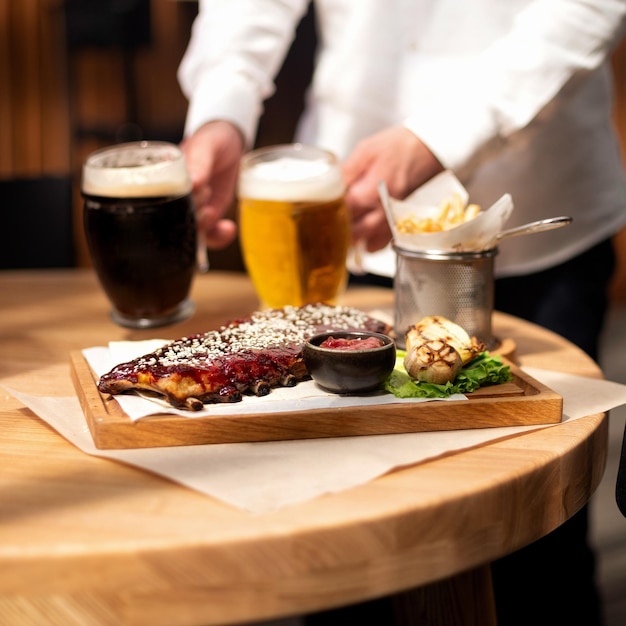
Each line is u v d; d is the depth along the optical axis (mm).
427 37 1842
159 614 764
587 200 1874
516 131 1538
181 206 1440
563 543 1821
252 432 1014
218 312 1625
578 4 1523
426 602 1172
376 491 871
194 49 1987
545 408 1066
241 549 768
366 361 1056
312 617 1961
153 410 1009
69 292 1804
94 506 843
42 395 1184
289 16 1989
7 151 4605
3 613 760
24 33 4512
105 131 4305
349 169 1560
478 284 1288
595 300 1930
